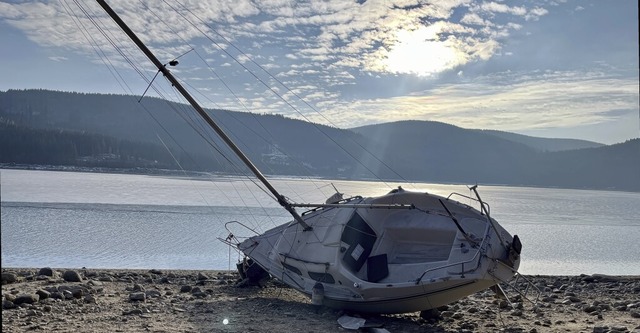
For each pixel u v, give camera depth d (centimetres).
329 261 1414
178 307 1362
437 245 1445
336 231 1438
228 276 2002
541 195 17275
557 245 4150
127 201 6322
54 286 1547
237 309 1369
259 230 4112
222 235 3716
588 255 3656
